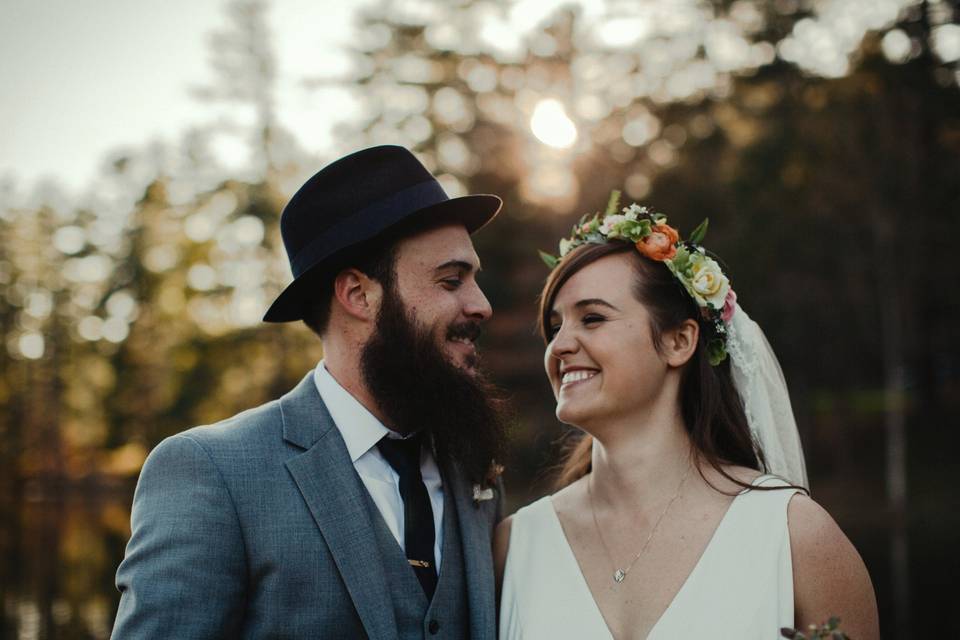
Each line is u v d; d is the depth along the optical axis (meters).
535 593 2.63
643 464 2.59
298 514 2.33
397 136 23.48
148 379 32.12
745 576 2.41
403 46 23.66
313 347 27.66
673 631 2.39
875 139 18.11
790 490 2.50
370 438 2.48
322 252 2.51
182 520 2.22
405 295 2.48
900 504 16.38
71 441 34.41
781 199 18.81
